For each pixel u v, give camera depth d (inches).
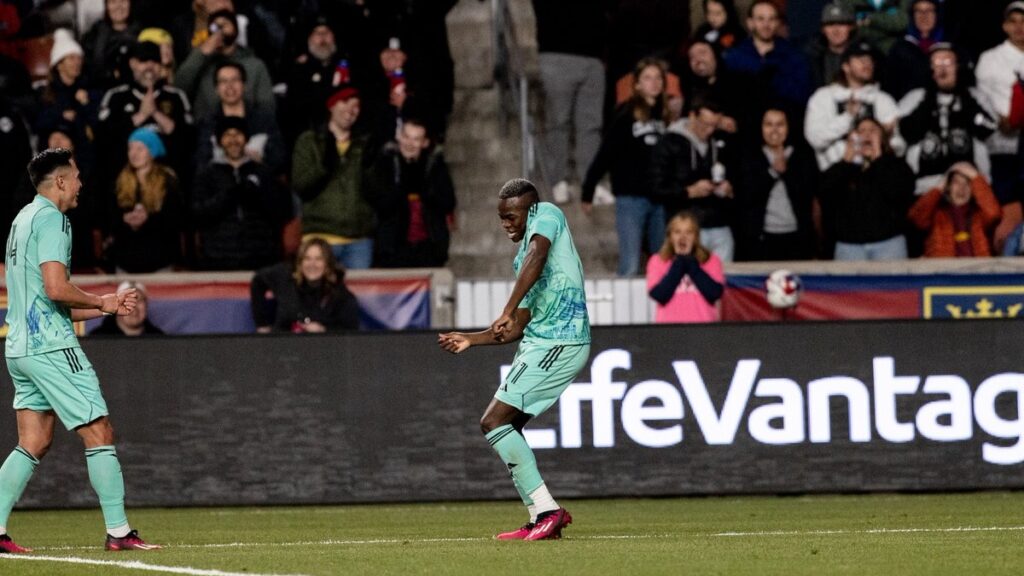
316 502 1491.1
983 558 884.6
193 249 2089.1
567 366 1032.2
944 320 1497.3
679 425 1491.1
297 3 2191.2
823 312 1947.6
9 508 1025.5
